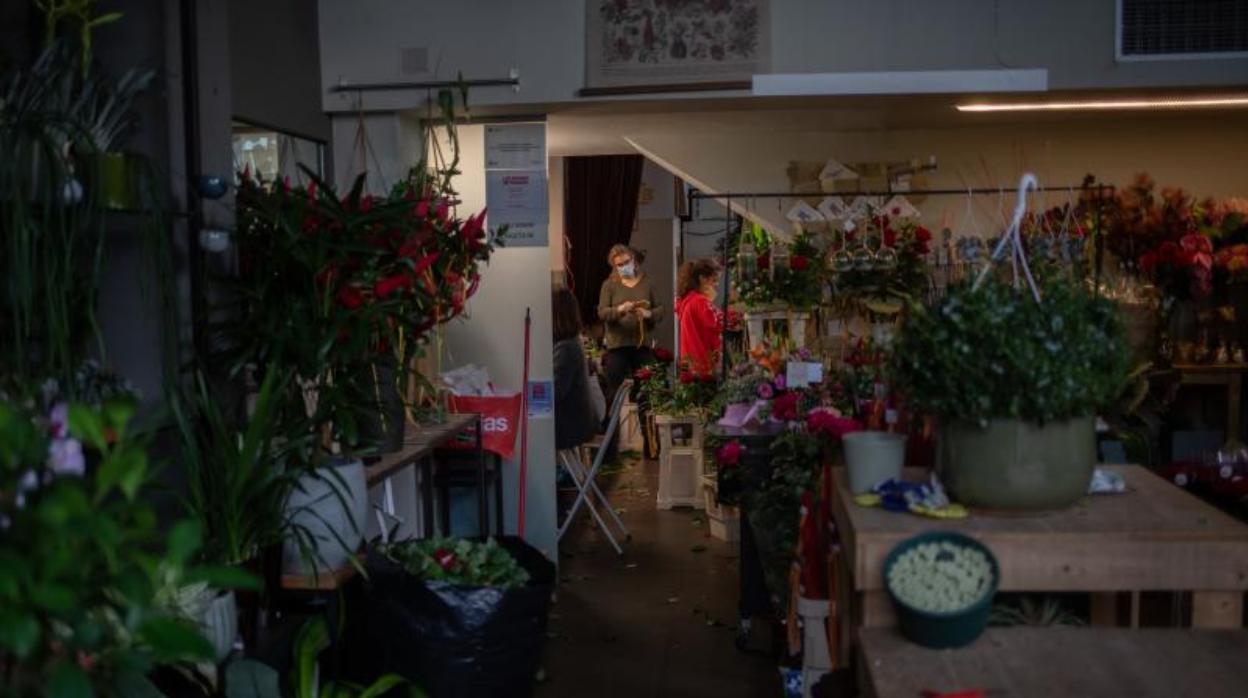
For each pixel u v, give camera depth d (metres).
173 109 3.16
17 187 2.33
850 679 2.50
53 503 1.56
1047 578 2.05
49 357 2.43
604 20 4.61
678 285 7.65
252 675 2.63
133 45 3.14
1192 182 6.02
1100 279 5.04
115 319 3.18
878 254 5.42
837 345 5.65
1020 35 4.54
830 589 2.89
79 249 2.87
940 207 6.15
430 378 4.98
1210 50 4.47
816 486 3.48
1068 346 2.04
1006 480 2.09
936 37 4.56
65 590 1.51
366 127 4.83
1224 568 2.02
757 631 4.62
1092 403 2.09
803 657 3.23
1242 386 5.59
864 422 3.33
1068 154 6.08
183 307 3.17
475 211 5.22
